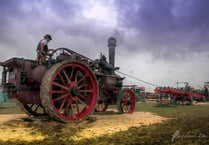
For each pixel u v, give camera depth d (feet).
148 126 14.56
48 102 13.73
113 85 25.25
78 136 11.19
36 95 15.44
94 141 10.09
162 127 14.07
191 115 21.81
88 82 18.06
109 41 28.53
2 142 9.92
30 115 19.65
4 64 16.03
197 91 64.59
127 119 18.39
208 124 15.35
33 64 15.44
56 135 11.41
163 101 51.75
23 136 11.20
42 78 15.65
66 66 15.42
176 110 29.04
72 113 17.30
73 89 15.87
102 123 15.89
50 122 15.60
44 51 16.40
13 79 15.47
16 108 32.12
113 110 29.04
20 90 14.67
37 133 11.95
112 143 9.66
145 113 24.49
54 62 16.80
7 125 14.89
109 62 28.19
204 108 33.17
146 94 70.23
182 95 45.75
